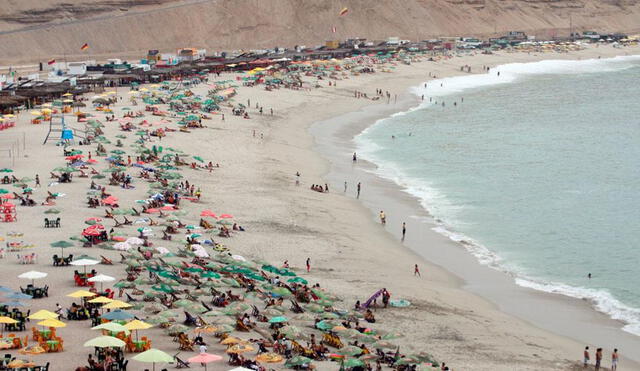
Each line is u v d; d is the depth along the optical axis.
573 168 141.12
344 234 99.81
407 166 142.12
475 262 92.62
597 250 96.81
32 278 67.56
